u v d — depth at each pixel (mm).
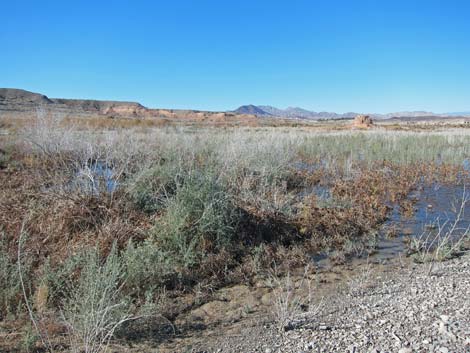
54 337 3900
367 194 10055
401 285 5309
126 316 3838
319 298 5000
